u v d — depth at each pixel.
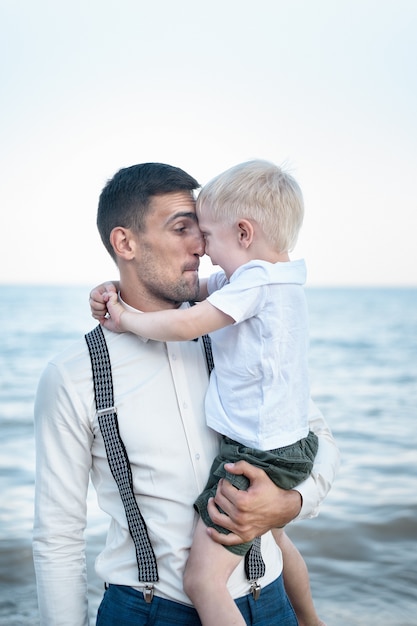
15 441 11.16
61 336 28.16
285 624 2.32
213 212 2.36
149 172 2.30
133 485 2.22
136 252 2.30
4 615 4.66
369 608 4.70
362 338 28.03
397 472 8.84
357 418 13.51
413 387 17.52
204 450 2.28
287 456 2.24
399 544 5.92
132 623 2.18
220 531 2.14
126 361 2.28
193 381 2.33
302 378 2.37
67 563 2.31
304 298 2.39
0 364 21.95
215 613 2.08
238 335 2.29
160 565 2.18
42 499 2.30
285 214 2.36
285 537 2.76
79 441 2.27
